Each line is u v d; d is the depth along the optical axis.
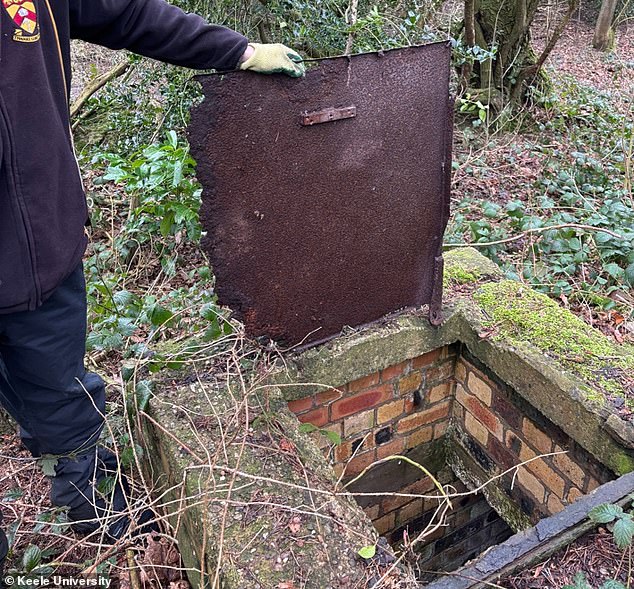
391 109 1.77
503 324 2.18
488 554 1.42
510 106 6.38
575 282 3.35
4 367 1.64
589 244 3.65
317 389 2.05
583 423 1.82
